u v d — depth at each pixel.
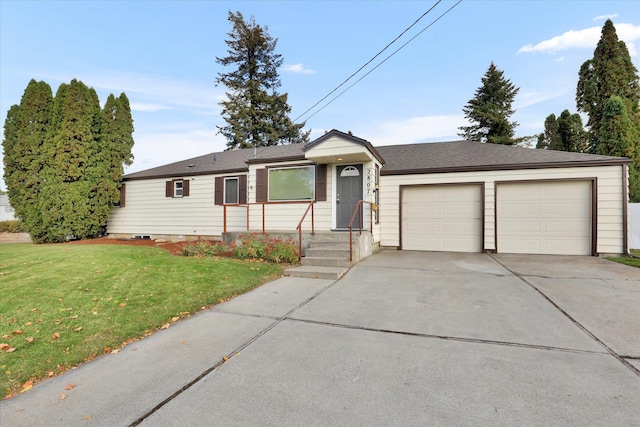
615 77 17.73
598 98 18.33
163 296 4.77
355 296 4.99
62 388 2.45
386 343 3.24
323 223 9.80
